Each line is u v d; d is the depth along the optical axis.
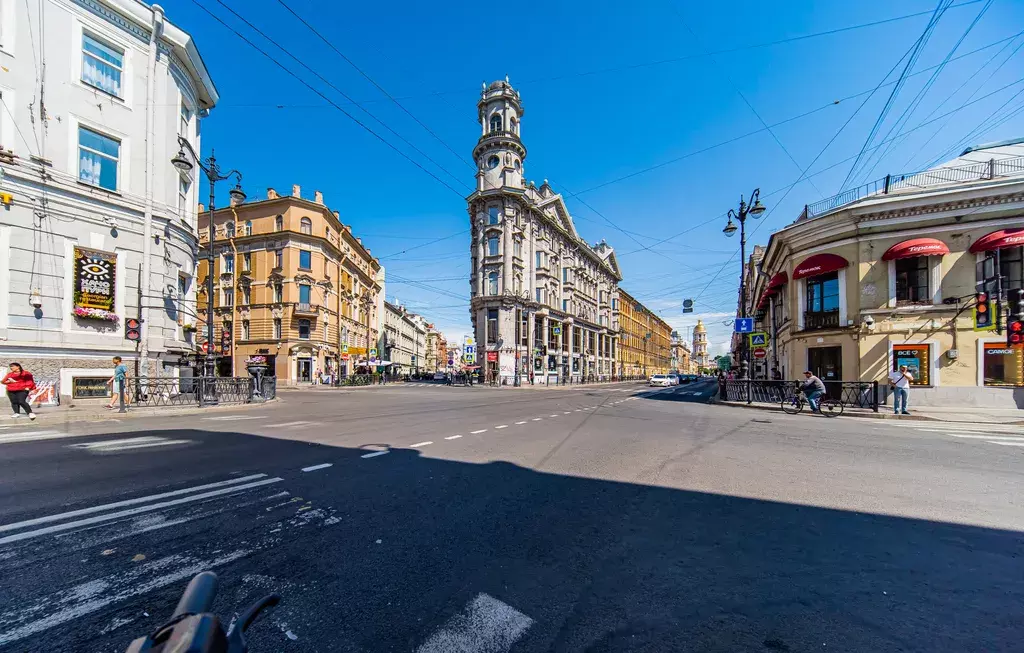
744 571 3.11
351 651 2.17
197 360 17.56
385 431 9.20
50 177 12.85
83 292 13.31
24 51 12.56
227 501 4.40
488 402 18.25
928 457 7.03
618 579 2.97
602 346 62.97
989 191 15.00
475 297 43.19
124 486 4.86
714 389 34.72
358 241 47.44
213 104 18.70
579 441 8.20
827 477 5.68
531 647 2.24
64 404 12.91
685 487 5.17
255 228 37.38
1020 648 2.27
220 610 2.45
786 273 20.59
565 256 51.75
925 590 2.87
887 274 16.31
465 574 2.99
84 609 2.46
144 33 15.02
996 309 13.66
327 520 3.93
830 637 2.36
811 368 18.52
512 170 42.16
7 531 3.54
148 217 14.67
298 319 36.16
